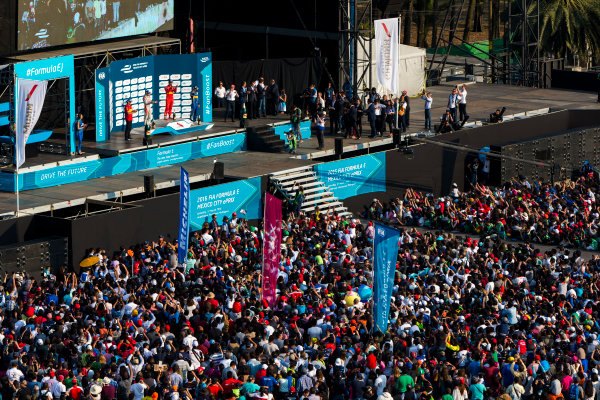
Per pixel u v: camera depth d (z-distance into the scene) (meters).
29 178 111.50
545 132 148.12
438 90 164.50
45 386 68.88
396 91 135.12
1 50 120.69
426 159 133.62
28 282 93.62
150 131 123.62
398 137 129.12
